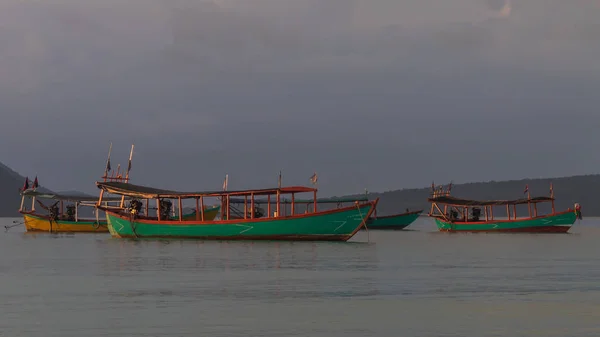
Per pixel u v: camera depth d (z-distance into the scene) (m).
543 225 111.19
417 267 47.25
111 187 81.94
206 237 74.94
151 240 80.31
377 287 36.50
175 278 40.47
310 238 71.12
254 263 49.59
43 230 114.06
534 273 43.69
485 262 51.88
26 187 117.06
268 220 71.50
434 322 27.03
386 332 25.41
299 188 71.50
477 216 120.69
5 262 51.78
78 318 27.67
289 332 25.33
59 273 43.53
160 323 26.73
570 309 29.77
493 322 27.05
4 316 28.08
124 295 33.56
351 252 60.56
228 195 74.50
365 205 68.88
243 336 24.70
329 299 32.34
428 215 127.12
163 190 83.38
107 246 70.69
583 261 53.28
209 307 30.12
